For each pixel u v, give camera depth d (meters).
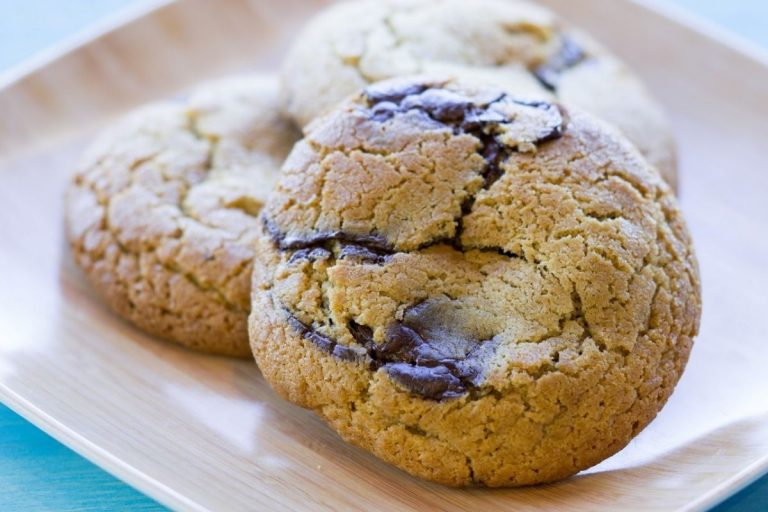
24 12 0.51
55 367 0.41
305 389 0.39
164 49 0.48
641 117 0.44
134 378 0.41
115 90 0.48
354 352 0.38
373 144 0.40
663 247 0.40
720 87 0.48
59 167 0.46
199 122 0.44
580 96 0.44
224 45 0.49
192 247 0.42
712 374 0.42
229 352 0.42
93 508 0.39
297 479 0.39
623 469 0.39
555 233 0.39
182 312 0.42
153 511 0.39
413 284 0.39
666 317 0.39
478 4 0.45
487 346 0.38
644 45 0.49
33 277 0.43
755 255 0.45
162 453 0.39
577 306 0.39
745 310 0.43
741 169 0.47
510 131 0.40
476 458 0.38
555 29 0.45
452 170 0.40
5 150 0.45
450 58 0.43
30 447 0.40
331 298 0.39
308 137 0.41
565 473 0.39
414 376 0.38
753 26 0.52
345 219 0.39
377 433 0.38
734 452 0.39
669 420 0.40
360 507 0.38
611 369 0.38
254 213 0.43
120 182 0.43
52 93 0.46
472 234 0.39
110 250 0.42
